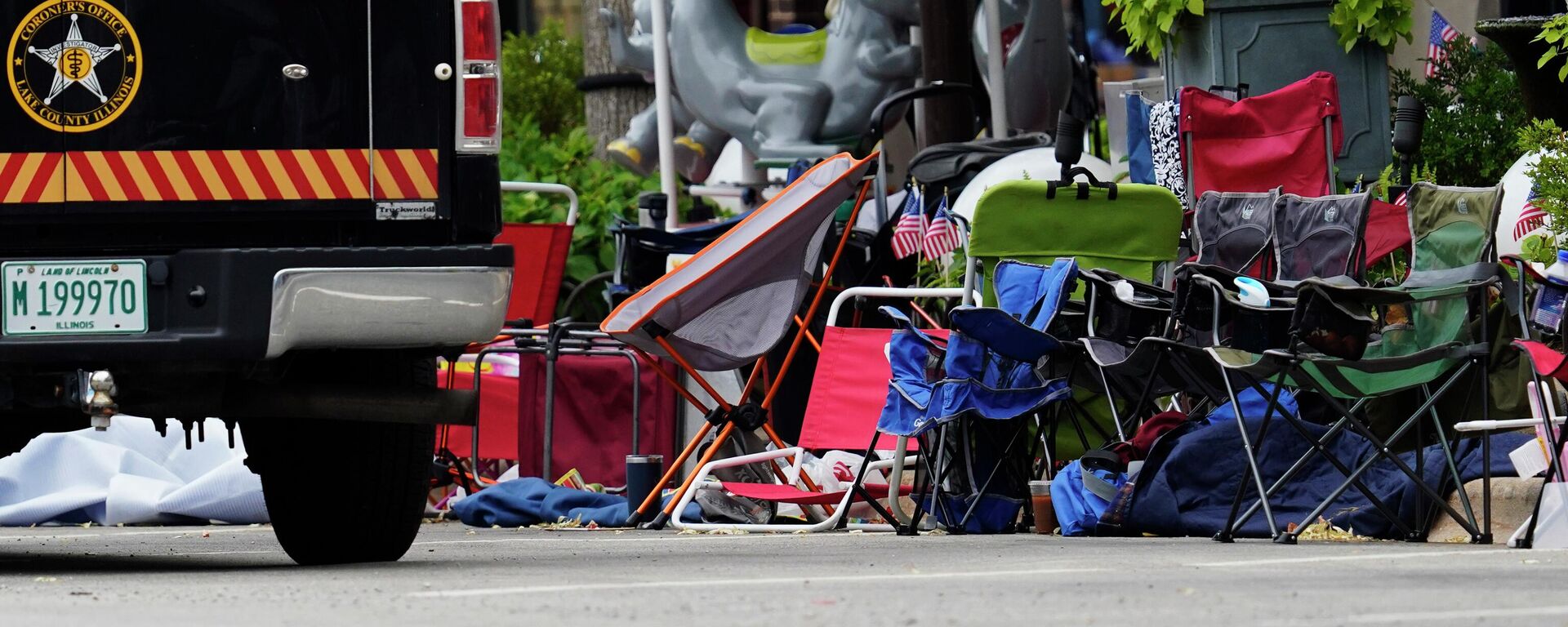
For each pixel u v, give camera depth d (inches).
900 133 1977.1
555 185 1652.3
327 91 734.5
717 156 1947.6
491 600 584.7
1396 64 1476.4
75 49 725.3
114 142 725.3
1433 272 944.9
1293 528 928.3
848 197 1112.8
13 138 722.8
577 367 1352.1
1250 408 1023.6
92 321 713.6
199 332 711.7
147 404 731.4
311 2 734.5
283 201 732.0
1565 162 1048.2
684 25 1800.0
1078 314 1063.0
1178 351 940.0
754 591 612.1
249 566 825.5
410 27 739.4
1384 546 871.1
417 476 811.4
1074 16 2199.8
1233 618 511.2
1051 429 1084.5
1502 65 1336.1
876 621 506.6
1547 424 856.9
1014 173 1457.9
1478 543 881.5
